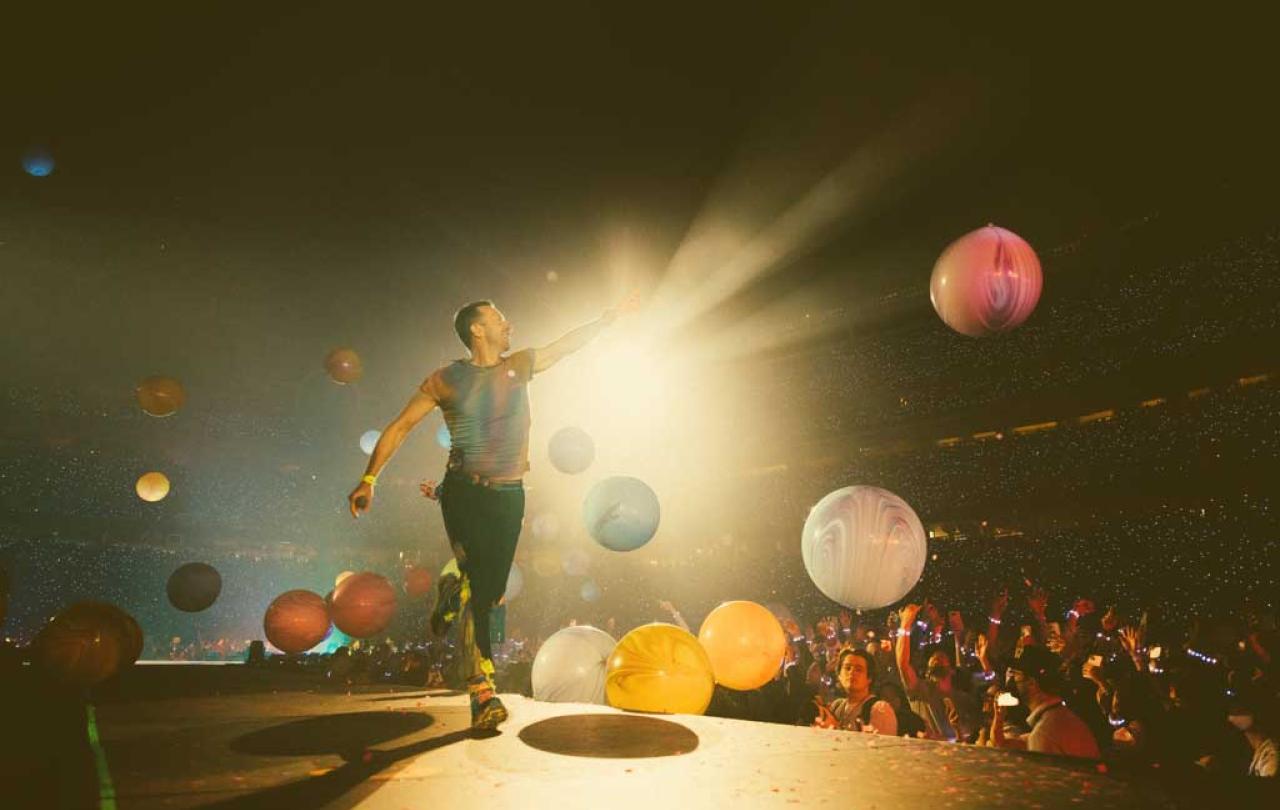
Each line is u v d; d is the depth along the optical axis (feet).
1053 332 56.65
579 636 14.05
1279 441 45.11
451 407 9.62
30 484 58.34
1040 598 27.04
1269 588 42.91
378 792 6.21
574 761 7.39
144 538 63.21
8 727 9.45
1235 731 14.75
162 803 5.84
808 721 18.11
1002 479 59.11
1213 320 47.60
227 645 64.23
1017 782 6.48
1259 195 40.68
